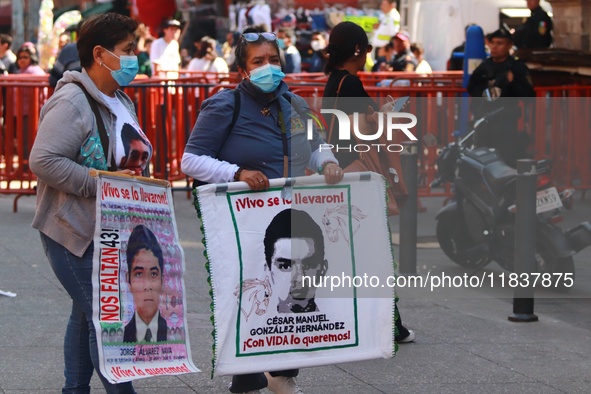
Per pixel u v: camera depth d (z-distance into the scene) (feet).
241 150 16.29
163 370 15.71
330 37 19.99
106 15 15.78
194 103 39.60
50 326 22.86
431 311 25.02
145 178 15.83
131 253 15.56
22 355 20.61
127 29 15.75
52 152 15.17
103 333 15.20
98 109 15.75
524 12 59.16
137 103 38.88
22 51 53.11
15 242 32.50
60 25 65.31
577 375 20.26
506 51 34.37
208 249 15.48
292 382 16.70
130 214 15.57
